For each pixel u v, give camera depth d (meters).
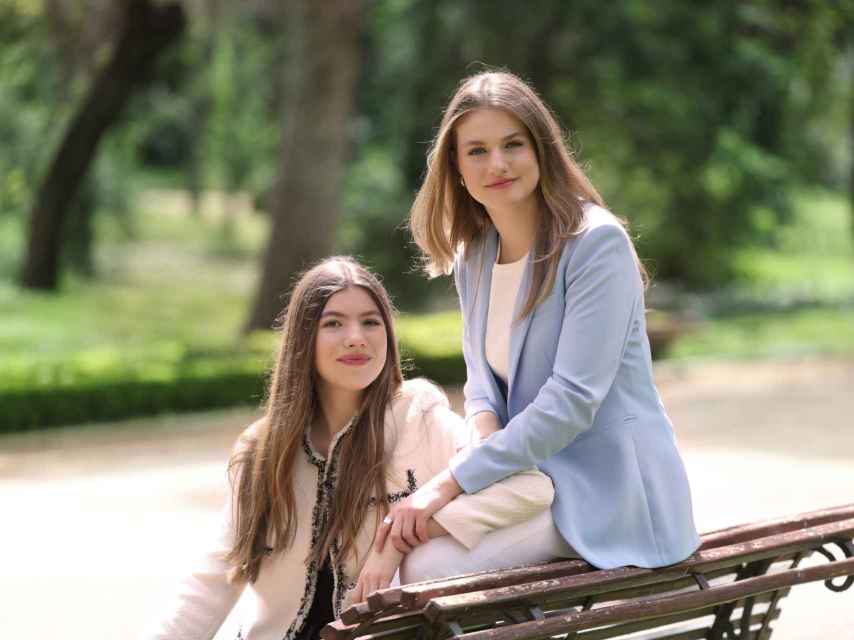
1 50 20.66
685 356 16.23
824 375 14.40
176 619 2.97
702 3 19.39
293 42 14.62
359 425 2.95
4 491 8.61
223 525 3.01
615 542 2.84
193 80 25.17
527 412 2.79
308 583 2.92
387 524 2.81
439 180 3.03
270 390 3.02
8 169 22.45
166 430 11.30
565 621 2.56
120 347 15.87
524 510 2.80
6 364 12.18
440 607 2.41
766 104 21.97
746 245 25.56
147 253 29.03
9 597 5.60
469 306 3.09
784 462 8.62
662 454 2.91
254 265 28.78
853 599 4.84
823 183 34.22
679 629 3.09
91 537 6.91
